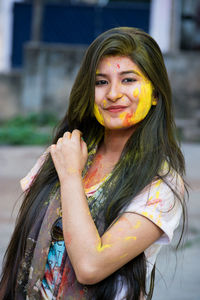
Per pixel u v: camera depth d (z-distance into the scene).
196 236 5.72
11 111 14.74
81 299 1.85
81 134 2.07
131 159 1.95
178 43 15.51
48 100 14.66
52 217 1.95
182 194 1.99
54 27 15.73
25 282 1.98
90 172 2.11
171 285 4.60
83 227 1.81
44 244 1.91
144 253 1.93
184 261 5.07
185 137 13.32
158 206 1.86
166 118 2.01
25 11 15.75
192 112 14.45
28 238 1.98
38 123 14.11
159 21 15.36
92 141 2.16
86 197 1.94
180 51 15.41
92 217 1.90
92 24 15.74
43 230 1.93
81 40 15.79
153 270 2.08
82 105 2.04
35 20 15.03
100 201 1.92
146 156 1.93
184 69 14.41
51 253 1.95
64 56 14.57
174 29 15.31
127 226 1.83
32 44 14.76
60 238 1.94
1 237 5.43
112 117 1.97
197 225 6.06
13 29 15.79
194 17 15.54
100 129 2.18
